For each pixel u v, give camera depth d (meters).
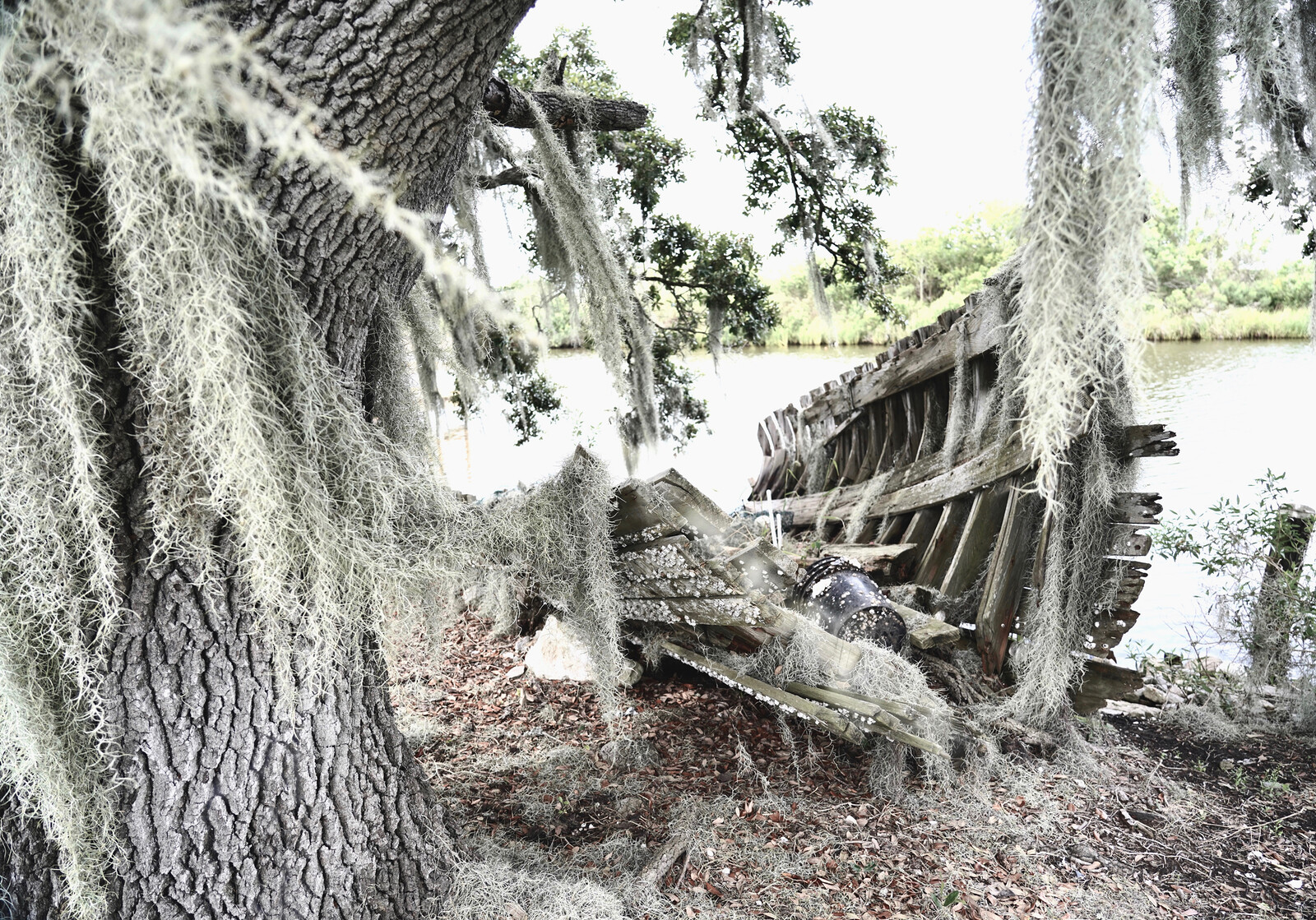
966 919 3.00
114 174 1.70
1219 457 10.48
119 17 1.24
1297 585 5.17
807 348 20.98
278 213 2.00
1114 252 1.87
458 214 4.44
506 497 3.40
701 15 6.32
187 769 2.23
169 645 2.18
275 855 2.36
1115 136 1.80
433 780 3.76
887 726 3.53
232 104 1.30
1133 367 1.92
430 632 2.88
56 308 1.84
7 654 1.96
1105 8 1.76
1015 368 4.54
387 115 2.02
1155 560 8.02
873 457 6.60
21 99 1.66
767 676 3.93
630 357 6.72
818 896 3.06
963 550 4.97
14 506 1.90
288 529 2.15
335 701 2.46
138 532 2.12
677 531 3.54
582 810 3.56
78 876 2.11
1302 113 3.14
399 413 2.80
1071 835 3.64
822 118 7.08
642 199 7.80
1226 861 3.56
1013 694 4.71
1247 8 2.81
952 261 22.34
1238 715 5.11
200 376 1.86
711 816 3.53
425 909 2.71
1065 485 4.36
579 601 3.45
